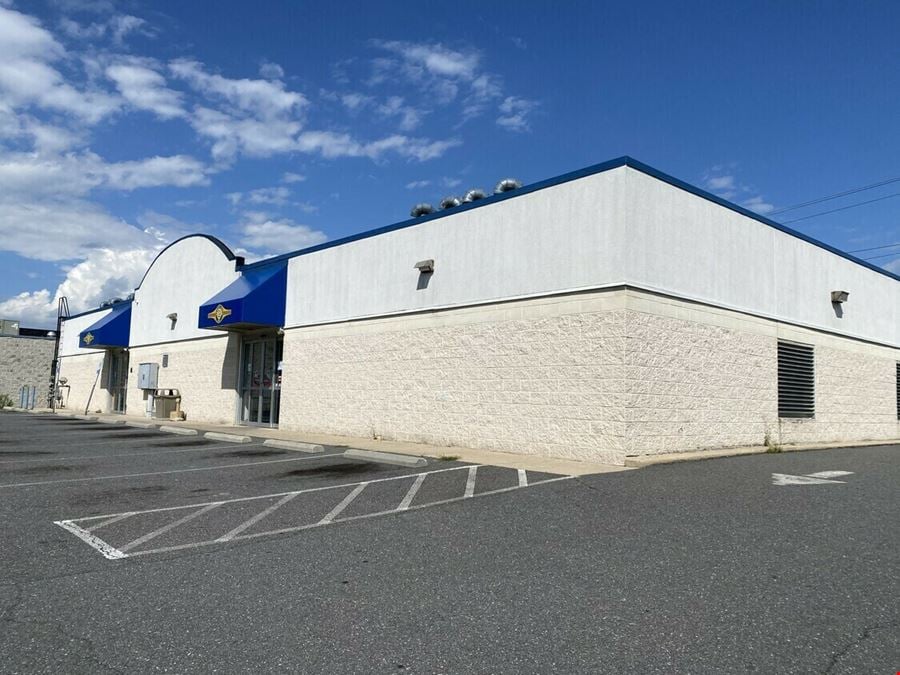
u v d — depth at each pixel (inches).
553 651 149.2
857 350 763.4
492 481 371.6
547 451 487.2
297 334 758.5
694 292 518.6
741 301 575.5
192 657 146.9
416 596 185.2
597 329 465.7
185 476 402.3
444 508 299.3
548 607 175.9
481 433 536.7
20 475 407.8
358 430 661.3
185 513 291.9
